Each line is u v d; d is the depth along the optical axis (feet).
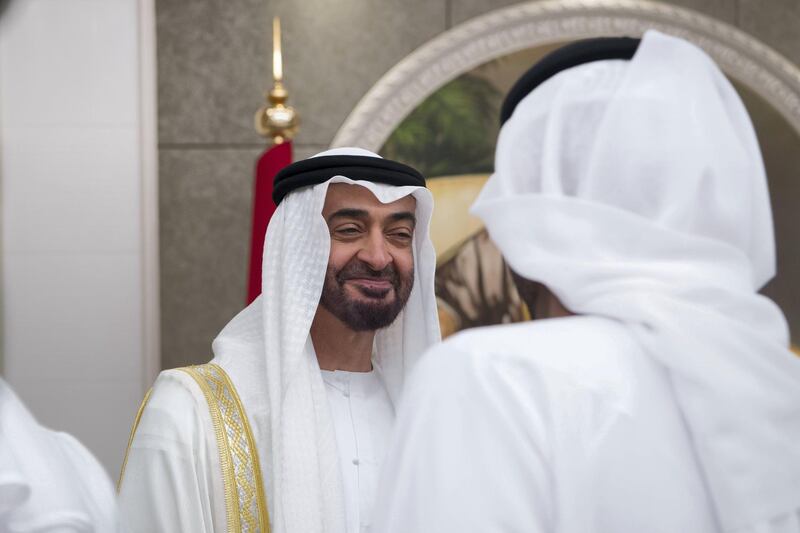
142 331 15.71
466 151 15.94
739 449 2.95
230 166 16.08
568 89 3.52
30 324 15.53
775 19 16.57
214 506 6.50
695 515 2.95
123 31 15.88
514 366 3.06
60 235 15.69
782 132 16.26
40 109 15.71
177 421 6.56
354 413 7.21
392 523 3.08
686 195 3.26
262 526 6.54
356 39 16.24
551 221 3.30
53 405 15.55
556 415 2.95
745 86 16.33
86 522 3.15
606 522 2.90
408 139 15.94
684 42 3.50
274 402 6.65
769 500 2.91
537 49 16.06
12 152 15.60
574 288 3.25
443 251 15.80
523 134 3.55
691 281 3.15
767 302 3.23
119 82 15.87
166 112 16.07
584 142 3.43
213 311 16.02
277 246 7.27
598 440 2.94
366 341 7.38
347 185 7.17
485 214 3.45
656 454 2.97
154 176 15.80
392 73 15.94
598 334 3.16
